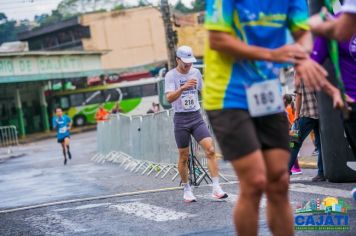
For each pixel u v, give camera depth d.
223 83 5.14
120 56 90.06
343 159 12.63
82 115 73.81
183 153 12.22
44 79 66.38
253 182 5.07
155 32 88.75
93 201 13.88
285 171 5.44
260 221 9.18
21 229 11.16
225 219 10.05
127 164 23.50
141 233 9.64
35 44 94.44
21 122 69.31
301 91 13.53
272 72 5.24
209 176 14.96
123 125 24.55
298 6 5.34
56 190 17.62
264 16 5.13
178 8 86.25
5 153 44.69
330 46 5.68
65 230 10.62
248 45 4.96
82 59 71.12
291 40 5.32
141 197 13.67
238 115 5.09
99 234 9.95
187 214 10.91
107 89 73.25
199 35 74.31
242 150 5.05
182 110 12.05
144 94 72.19
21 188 19.59
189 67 12.09
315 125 13.65
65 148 30.38
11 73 63.47
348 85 6.79
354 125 6.89
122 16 89.31
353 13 4.46
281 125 5.40
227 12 4.93
